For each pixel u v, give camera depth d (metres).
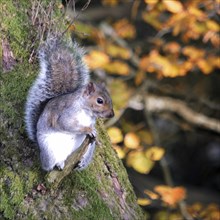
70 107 6.11
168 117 15.47
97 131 6.85
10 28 6.63
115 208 6.49
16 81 6.42
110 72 12.62
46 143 6.01
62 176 6.08
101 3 16.25
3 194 6.00
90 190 6.34
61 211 6.07
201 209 13.02
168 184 13.25
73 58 6.44
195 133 17.33
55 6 7.21
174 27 12.48
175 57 12.48
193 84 16.56
